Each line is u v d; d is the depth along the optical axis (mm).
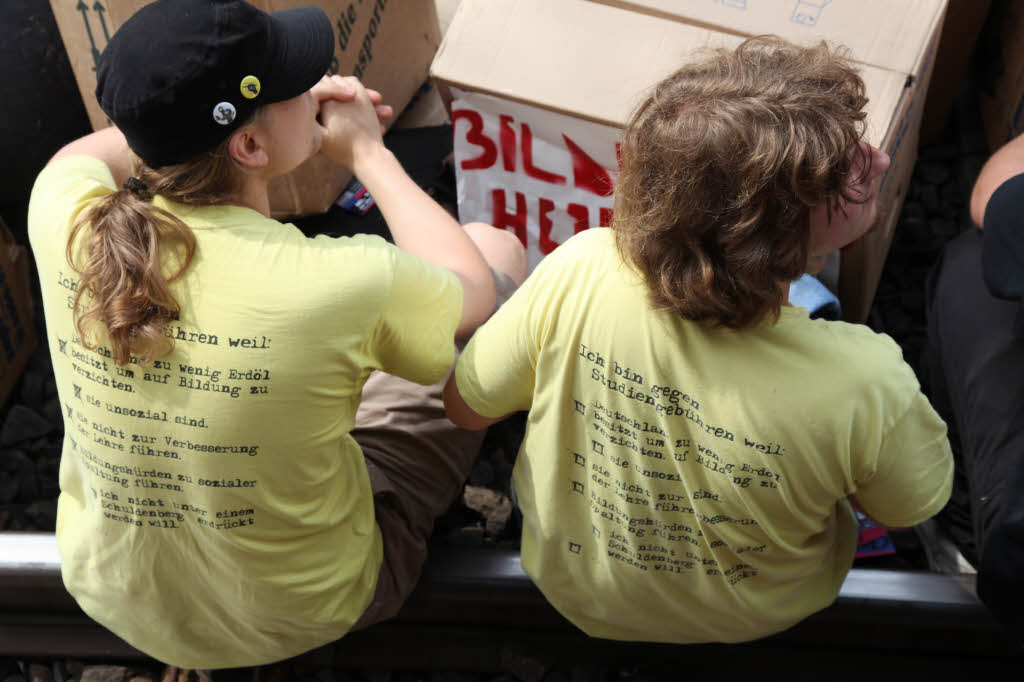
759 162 885
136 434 1143
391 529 1494
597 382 1102
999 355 1467
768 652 1649
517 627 1693
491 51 1662
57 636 1705
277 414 1126
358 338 1149
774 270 945
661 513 1161
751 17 1607
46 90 2059
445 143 2193
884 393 1027
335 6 1853
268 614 1312
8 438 1971
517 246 1812
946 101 2186
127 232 1045
